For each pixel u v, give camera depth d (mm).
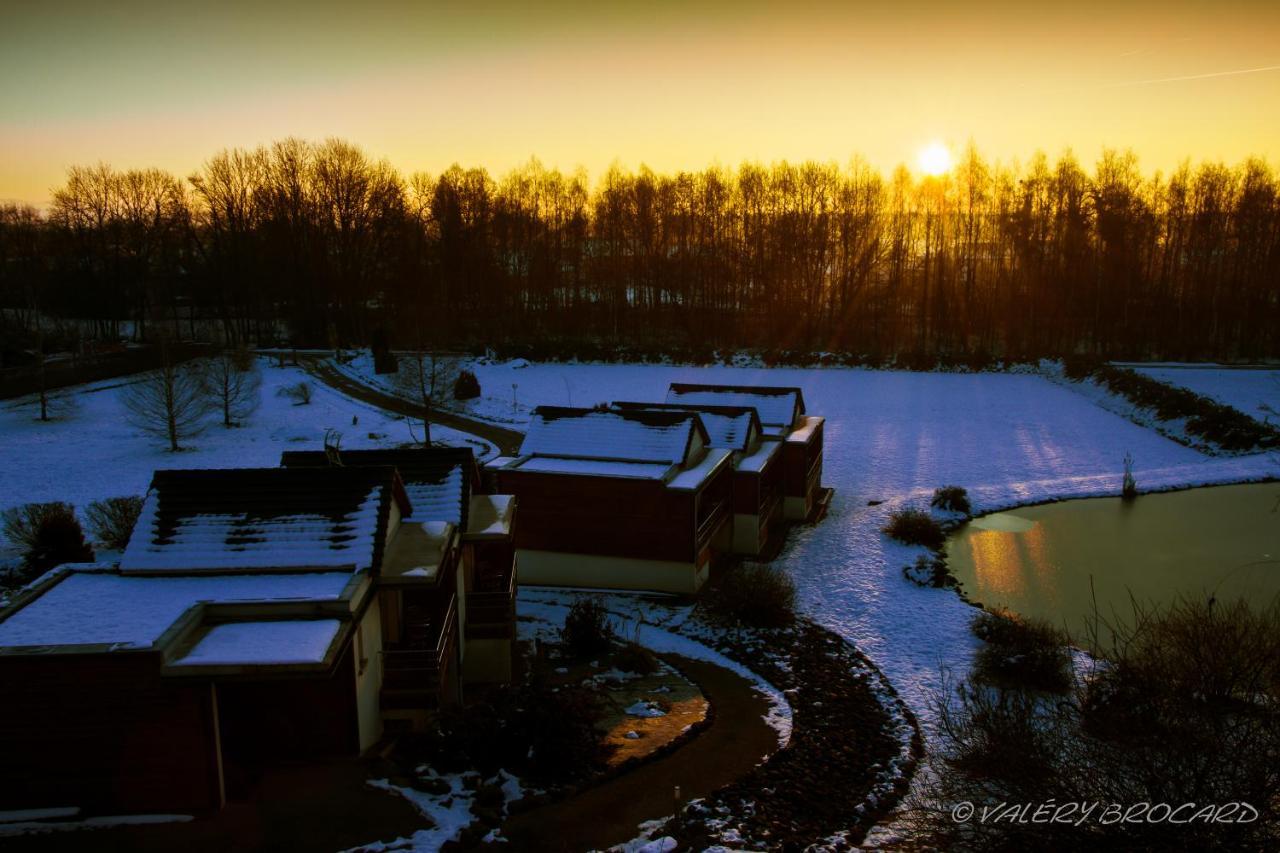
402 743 13352
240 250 71125
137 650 10633
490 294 72000
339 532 13891
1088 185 68625
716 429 28953
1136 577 26031
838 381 58281
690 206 73375
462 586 17375
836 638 21312
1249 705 11258
